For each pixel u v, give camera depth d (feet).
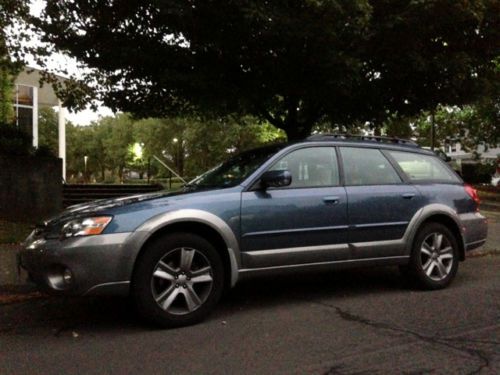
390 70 28.58
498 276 24.54
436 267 21.58
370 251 19.89
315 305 19.20
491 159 92.12
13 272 23.03
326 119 35.12
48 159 41.91
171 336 15.70
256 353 14.16
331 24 24.02
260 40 25.81
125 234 15.72
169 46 27.48
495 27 28.35
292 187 18.81
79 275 15.28
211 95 27.53
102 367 13.29
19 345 15.12
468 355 13.87
